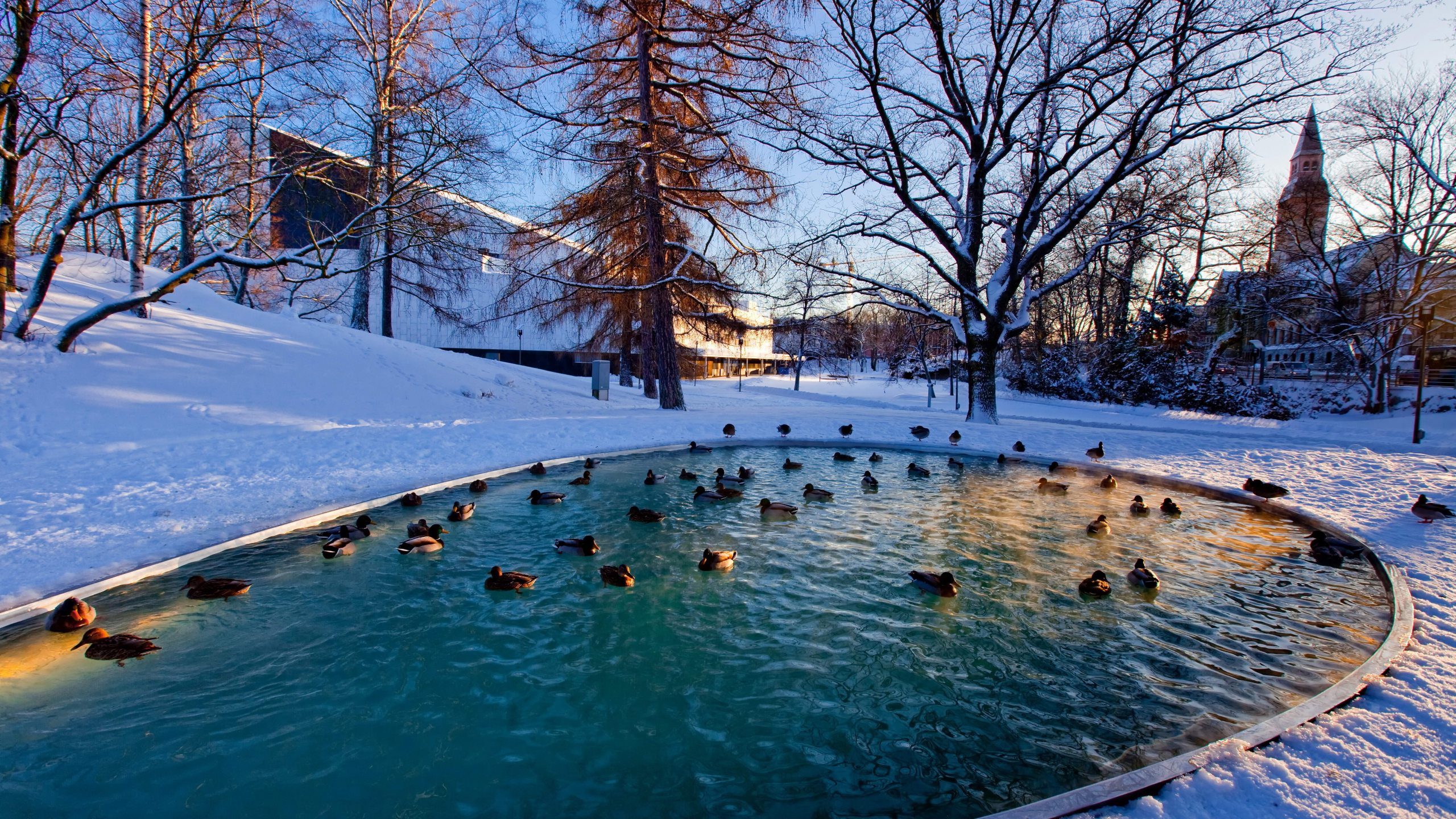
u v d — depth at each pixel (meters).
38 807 3.60
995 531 9.33
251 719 4.53
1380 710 4.07
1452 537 8.23
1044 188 23.80
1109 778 3.60
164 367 15.27
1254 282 33.31
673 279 20.53
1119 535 9.19
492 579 6.83
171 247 27.70
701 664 5.43
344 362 20.38
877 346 78.94
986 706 4.79
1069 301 49.34
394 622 6.09
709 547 8.45
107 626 5.69
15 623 5.38
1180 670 5.30
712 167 22.02
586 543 7.95
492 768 4.08
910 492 11.77
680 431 16.91
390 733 4.43
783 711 4.75
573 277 24.77
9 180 13.32
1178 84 16.73
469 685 5.06
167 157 17.95
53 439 11.02
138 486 9.12
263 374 17.08
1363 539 8.30
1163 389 33.84
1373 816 3.09
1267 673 5.24
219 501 8.85
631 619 6.27
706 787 3.91
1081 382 37.69
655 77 23.23
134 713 4.55
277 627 5.91
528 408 21.94
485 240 24.12
